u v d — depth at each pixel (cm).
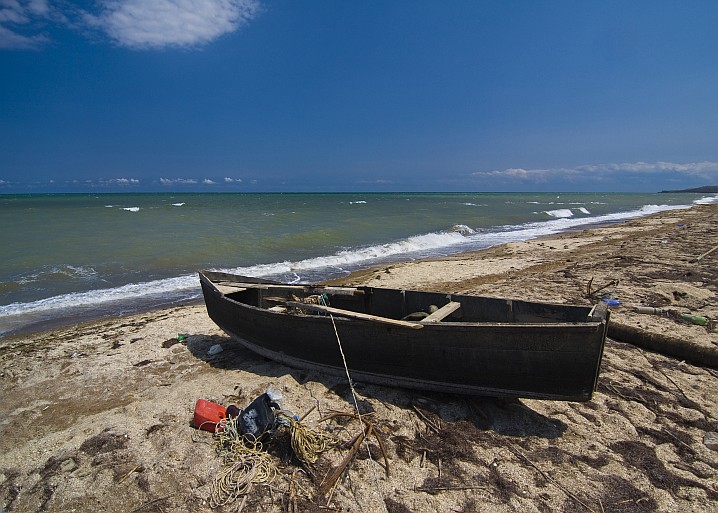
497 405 521
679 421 490
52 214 3158
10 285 1266
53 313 1052
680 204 6328
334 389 568
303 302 719
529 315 573
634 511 360
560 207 5344
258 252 1814
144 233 2156
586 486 390
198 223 2659
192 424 497
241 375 639
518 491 385
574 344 436
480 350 480
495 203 6397
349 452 433
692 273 1159
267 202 6069
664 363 634
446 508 367
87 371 703
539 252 1784
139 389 644
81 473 417
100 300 1158
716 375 595
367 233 2452
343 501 379
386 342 534
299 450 430
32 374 700
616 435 465
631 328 707
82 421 548
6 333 917
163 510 374
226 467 423
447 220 3228
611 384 573
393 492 387
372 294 736
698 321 752
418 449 446
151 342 818
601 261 1432
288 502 380
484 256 1758
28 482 412
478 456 433
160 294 1219
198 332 872
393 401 534
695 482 393
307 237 2144
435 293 663
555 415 503
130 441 461
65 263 1515
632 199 9225
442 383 516
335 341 575
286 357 646
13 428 550
